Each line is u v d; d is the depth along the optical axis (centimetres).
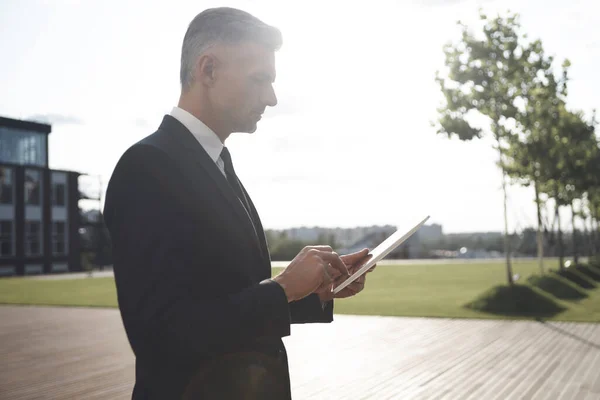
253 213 154
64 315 1333
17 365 769
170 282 118
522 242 4334
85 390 633
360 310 1303
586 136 1775
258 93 139
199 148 135
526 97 1451
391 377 659
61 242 4353
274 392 133
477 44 1366
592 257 3297
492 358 752
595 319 1103
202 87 139
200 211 128
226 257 130
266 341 138
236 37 136
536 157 1516
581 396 565
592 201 2941
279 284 123
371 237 5338
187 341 113
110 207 126
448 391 595
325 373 686
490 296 1281
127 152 127
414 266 3634
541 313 1204
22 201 4084
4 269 3953
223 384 126
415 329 1015
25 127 4147
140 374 127
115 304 1594
